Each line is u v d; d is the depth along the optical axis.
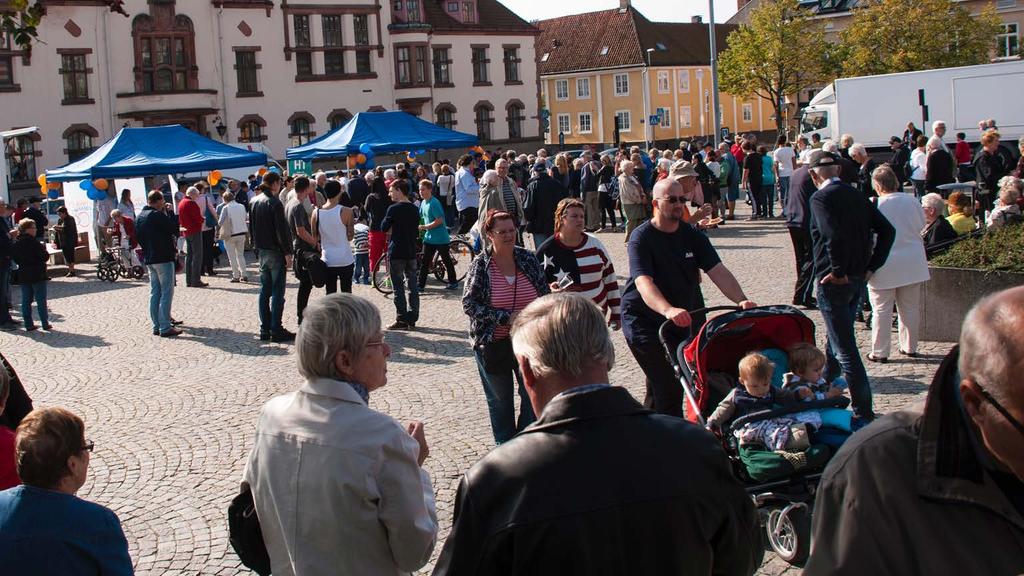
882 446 2.10
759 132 83.00
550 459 2.64
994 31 54.91
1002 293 1.98
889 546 2.06
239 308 15.85
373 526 3.21
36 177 45.47
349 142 30.09
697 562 2.65
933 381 2.04
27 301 14.83
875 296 9.56
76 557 3.39
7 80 44.66
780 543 5.47
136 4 47.41
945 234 11.14
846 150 18.64
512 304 6.74
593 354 2.82
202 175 33.53
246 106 50.94
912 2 54.22
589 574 2.57
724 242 19.98
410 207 12.77
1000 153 17.84
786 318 5.96
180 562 5.96
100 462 8.02
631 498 2.59
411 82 55.94
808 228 12.30
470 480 2.71
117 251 20.86
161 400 10.01
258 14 51.06
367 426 3.25
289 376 10.76
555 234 7.46
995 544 1.96
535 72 61.97
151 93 47.62
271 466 3.33
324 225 12.74
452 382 9.94
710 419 5.66
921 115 31.28
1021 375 1.84
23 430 3.51
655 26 77.12
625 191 19.12
